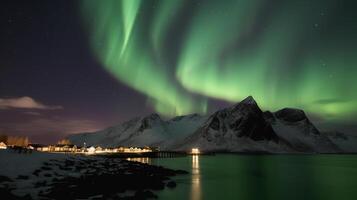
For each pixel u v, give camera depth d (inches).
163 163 4507.9
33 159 2230.6
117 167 2586.1
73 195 1231.5
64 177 1676.9
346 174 3102.9
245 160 5989.2
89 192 1312.7
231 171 3356.3
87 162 2738.7
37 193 1223.5
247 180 2466.8
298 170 3592.5
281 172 3307.1
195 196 1605.6
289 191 1915.6
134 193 1428.4
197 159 6146.7
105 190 1400.1
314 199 1646.2
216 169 3585.1
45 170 1867.6
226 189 1937.7
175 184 1845.5
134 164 3051.2
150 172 2372.0
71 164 2359.7
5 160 2039.9
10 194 1099.9
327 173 3213.6
